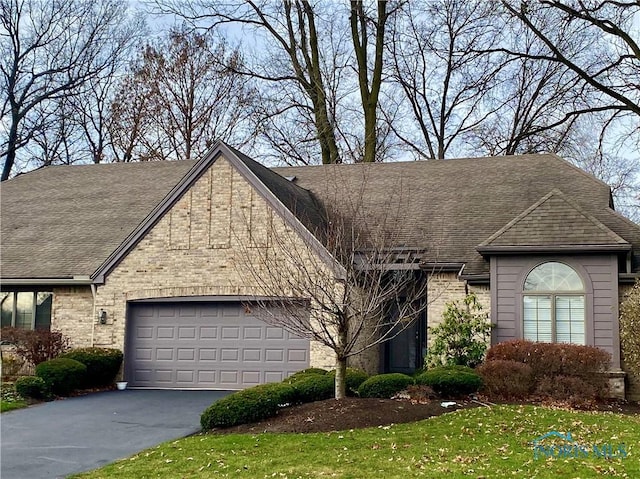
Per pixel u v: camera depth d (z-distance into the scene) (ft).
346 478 30.22
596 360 50.03
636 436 37.45
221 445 36.83
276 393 43.78
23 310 70.08
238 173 64.03
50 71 121.60
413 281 56.39
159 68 126.11
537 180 73.67
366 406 43.01
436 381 47.34
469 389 47.39
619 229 63.16
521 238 56.65
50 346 64.75
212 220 64.18
